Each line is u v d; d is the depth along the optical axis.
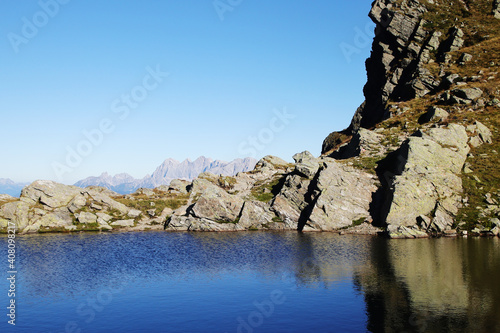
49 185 105.31
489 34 146.88
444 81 133.75
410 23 156.25
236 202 102.06
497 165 91.00
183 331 33.91
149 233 94.50
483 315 35.44
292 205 100.25
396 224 81.81
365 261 57.38
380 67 164.00
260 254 65.62
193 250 70.69
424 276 48.25
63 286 48.19
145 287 47.25
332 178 96.25
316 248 69.12
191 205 110.62
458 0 166.62
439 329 32.62
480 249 63.06
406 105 134.88
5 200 103.50
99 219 102.00
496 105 113.19
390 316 35.84
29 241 82.06
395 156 99.50
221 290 45.50
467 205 82.50
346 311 37.53
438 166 89.69
